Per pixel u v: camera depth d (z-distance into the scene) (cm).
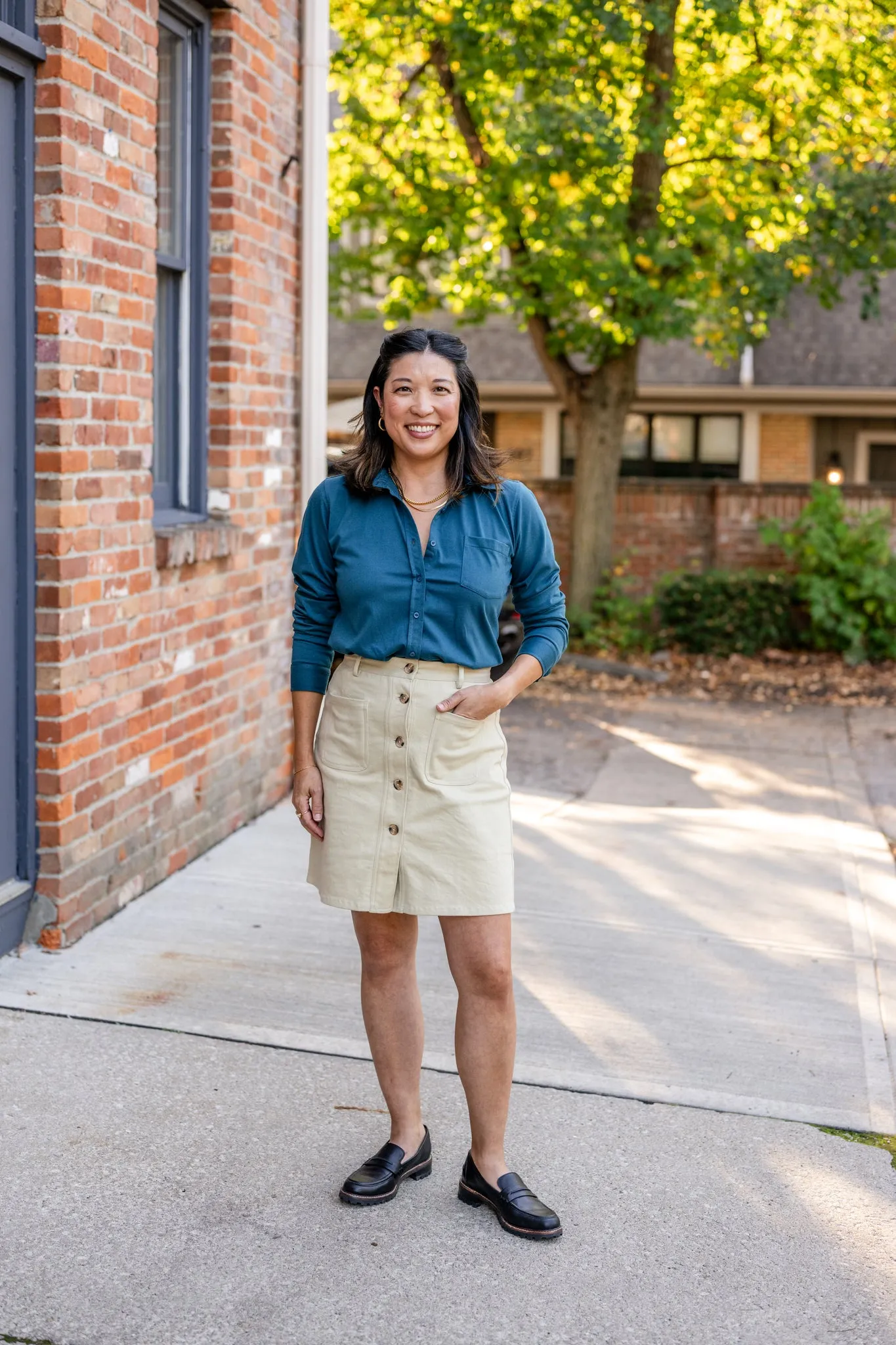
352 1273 259
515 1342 240
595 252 1119
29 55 375
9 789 399
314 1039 364
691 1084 347
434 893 268
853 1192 296
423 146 1288
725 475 1862
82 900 428
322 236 618
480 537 269
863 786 737
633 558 1289
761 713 975
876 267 1183
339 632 275
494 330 1823
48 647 400
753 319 1371
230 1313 245
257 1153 304
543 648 278
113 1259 261
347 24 1205
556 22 1026
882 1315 251
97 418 416
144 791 471
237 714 562
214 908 466
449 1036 370
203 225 525
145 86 440
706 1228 279
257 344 566
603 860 557
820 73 1109
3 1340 235
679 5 1054
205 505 543
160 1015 374
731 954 446
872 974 430
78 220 397
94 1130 311
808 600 1197
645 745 852
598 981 417
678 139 1152
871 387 1731
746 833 611
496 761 276
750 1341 242
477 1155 283
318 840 282
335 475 279
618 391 1234
